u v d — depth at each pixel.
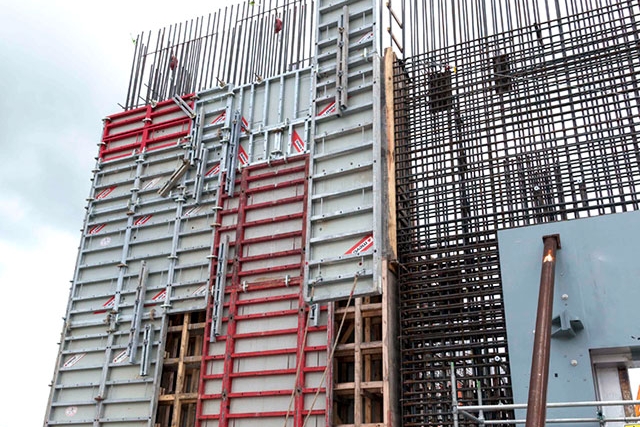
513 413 9.34
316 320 10.70
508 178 10.42
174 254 12.88
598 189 9.78
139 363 12.42
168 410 12.21
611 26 10.73
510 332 9.23
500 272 9.76
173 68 15.83
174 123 14.25
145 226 13.58
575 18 11.07
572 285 9.08
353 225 10.69
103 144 15.08
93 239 14.23
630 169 9.63
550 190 10.12
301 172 12.20
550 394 8.70
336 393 10.29
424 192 11.14
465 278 10.17
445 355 10.07
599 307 8.84
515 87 11.05
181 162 13.80
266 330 11.24
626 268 8.89
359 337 10.29
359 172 11.06
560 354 8.84
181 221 13.17
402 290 10.64
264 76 14.34
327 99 11.89
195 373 12.25
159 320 12.59
